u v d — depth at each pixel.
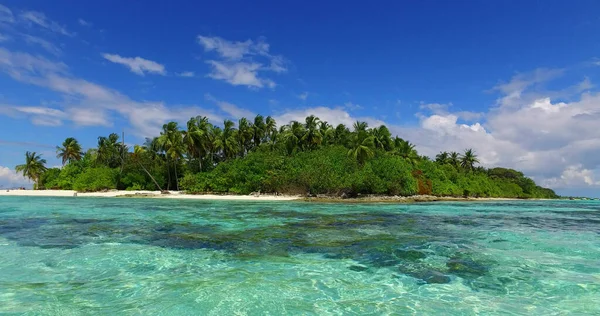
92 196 48.44
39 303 6.69
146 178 60.06
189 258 10.16
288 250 11.28
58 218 19.62
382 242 12.73
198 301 6.81
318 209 27.97
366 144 50.88
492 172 95.69
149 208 27.31
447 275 8.69
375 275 8.64
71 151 68.56
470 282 8.16
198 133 54.91
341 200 42.41
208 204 33.00
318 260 10.05
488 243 12.80
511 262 9.98
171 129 55.38
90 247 11.52
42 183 68.38
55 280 8.07
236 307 6.53
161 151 59.50
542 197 90.00
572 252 11.37
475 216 24.25
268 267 9.27
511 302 6.92
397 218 21.56
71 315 6.14
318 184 45.06
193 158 61.62
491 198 69.81
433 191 57.72
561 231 16.44
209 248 11.50
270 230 15.48
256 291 7.41
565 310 6.55
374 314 6.27
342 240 13.09
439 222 19.62
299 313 6.28
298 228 16.19
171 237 13.45
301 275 8.58
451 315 6.27
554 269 9.27
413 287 7.77
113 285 7.74
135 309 6.41
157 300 6.86
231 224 17.45
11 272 8.66
